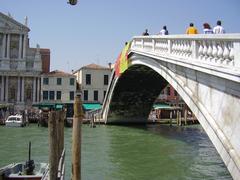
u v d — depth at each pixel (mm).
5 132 33281
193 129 37219
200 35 10773
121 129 36156
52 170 10180
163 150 21750
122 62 28609
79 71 57938
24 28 53250
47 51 58500
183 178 14211
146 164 17266
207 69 10469
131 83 32969
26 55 53625
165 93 57594
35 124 43812
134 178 14328
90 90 56219
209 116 10695
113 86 34719
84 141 26172
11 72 52500
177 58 13586
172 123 45094
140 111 40438
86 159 18641
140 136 29688
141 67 26797
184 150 21719
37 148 22734
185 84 13492
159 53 16750
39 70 53562
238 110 8922
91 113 45438
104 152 20984
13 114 47375
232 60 9133
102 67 57281
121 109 39688
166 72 16422
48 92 53844
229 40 9078
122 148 22641
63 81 54219
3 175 11922
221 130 9891
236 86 8961
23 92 53094
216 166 16609
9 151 21422
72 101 54094
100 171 15680
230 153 9047
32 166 13117
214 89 10500
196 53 11617
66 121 39594
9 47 52844
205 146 23516
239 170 8539
